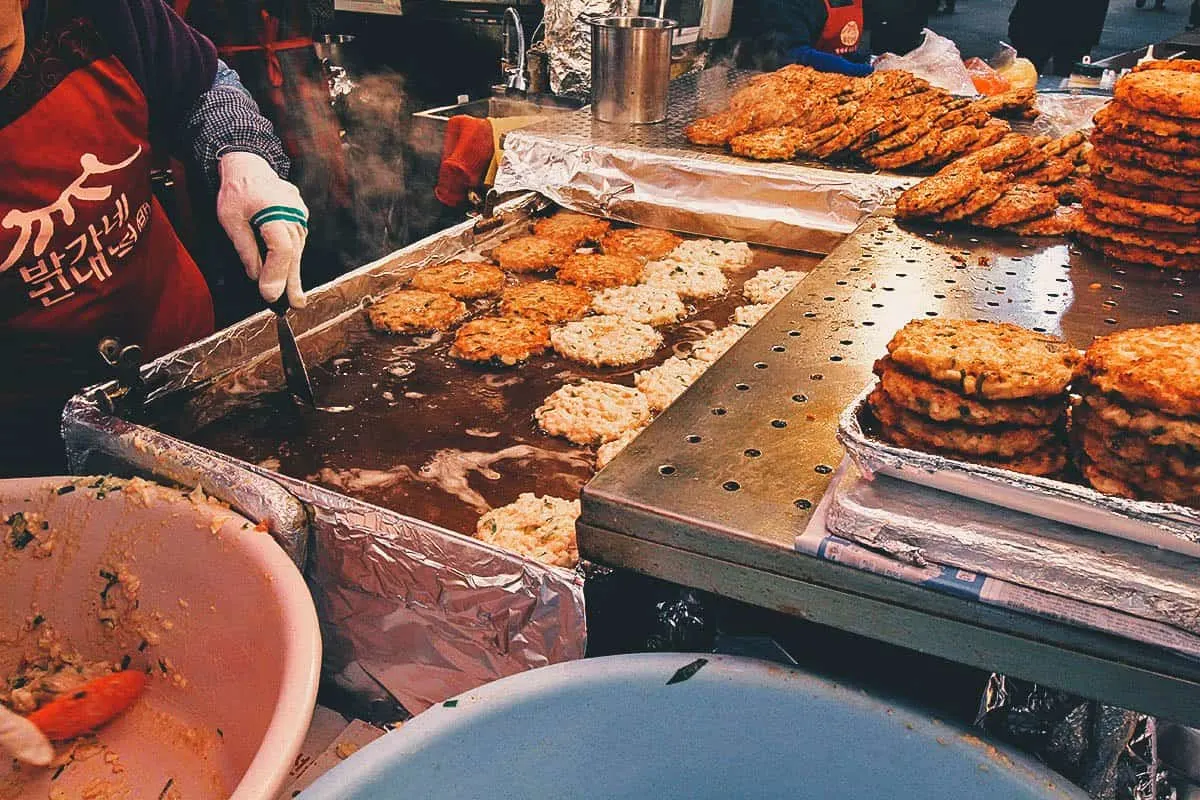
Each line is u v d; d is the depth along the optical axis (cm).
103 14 167
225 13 316
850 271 178
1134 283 173
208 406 177
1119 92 176
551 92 422
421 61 491
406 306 217
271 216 171
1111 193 183
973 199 199
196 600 130
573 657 121
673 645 134
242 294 320
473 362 202
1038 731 119
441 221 397
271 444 170
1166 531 83
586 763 100
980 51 899
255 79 332
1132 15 1328
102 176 173
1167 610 82
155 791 123
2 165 155
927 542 91
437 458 168
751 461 114
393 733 92
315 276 382
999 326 110
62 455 184
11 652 137
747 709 97
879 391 106
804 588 100
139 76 177
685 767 101
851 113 264
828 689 95
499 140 345
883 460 94
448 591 126
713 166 252
